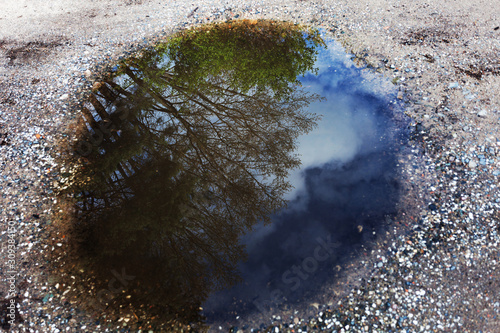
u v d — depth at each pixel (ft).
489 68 16.62
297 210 13.33
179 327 10.58
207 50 19.69
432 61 17.30
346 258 11.68
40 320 10.79
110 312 10.90
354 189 13.60
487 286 10.58
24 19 21.74
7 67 18.93
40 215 13.33
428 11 19.86
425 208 12.57
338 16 20.44
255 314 10.71
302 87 17.60
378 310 10.46
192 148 15.94
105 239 12.68
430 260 11.27
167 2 22.27
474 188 12.79
